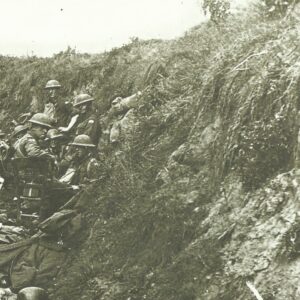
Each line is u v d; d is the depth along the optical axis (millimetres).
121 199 7086
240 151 5746
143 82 9680
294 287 4500
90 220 7344
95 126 9352
